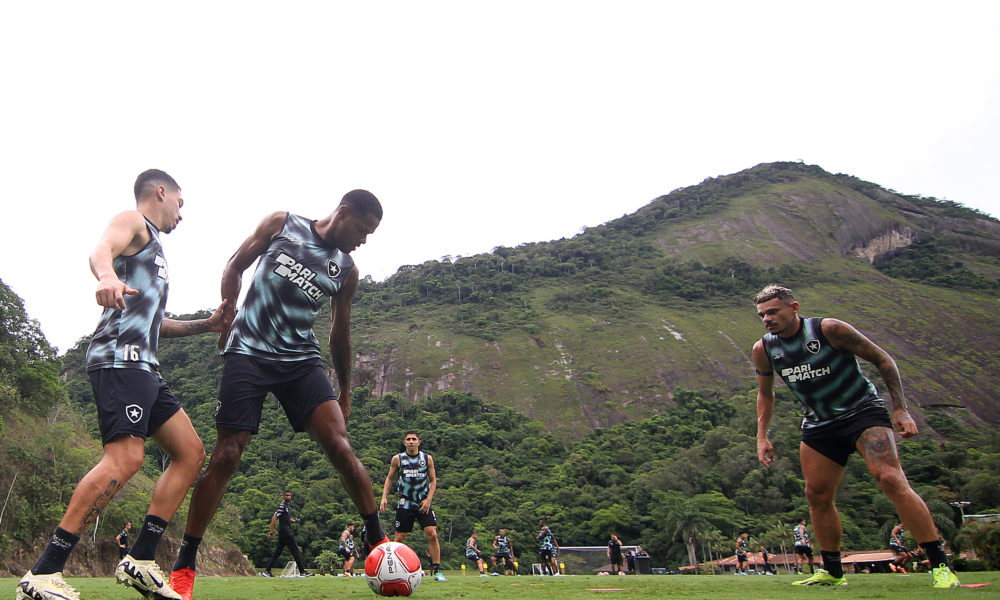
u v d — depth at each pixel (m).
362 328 175.00
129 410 3.30
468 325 175.75
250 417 3.85
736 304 188.12
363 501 4.18
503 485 98.44
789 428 106.62
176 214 3.86
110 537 30.36
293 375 4.04
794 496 90.75
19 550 27.48
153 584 3.30
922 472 93.81
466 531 76.44
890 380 4.66
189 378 130.12
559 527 83.31
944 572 4.39
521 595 4.36
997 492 83.69
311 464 91.81
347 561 17.06
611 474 101.75
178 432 3.57
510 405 141.88
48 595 2.97
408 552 4.25
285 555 64.56
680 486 94.19
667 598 4.00
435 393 146.38
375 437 111.31
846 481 88.00
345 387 4.79
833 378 4.79
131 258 3.48
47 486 30.30
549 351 163.38
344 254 4.34
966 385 150.38
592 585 5.96
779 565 67.81
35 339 39.69
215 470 3.71
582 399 143.75
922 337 167.88
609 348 164.62
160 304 3.60
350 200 4.14
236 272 4.21
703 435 119.06
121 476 3.25
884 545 68.88
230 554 40.94
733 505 89.56
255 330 3.96
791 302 4.91
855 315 174.25
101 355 3.37
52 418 39.00
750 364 158.12
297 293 4.05
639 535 83.62
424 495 9.00
